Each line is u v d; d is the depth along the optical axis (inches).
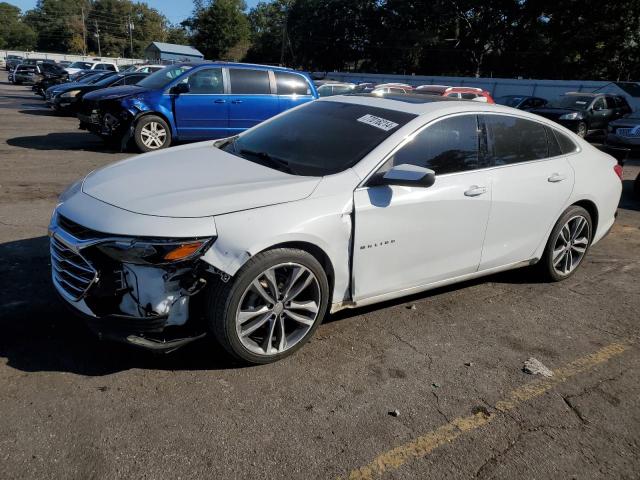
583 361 139.3
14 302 145.2
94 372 117.3
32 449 93.8
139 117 385.7
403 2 1961.1
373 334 144.8
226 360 125.9
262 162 145.2
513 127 166.4
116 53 4623.5
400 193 136.2
